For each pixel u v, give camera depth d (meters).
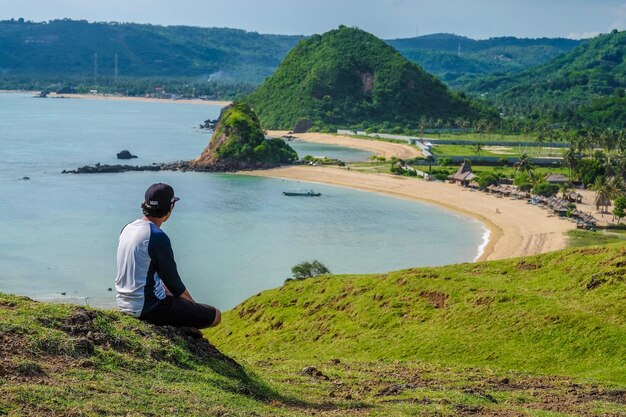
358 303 41.94
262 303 48.16
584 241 109.62
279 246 103.81
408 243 108.88
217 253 97.94
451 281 40.81
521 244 108.38
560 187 154.88
